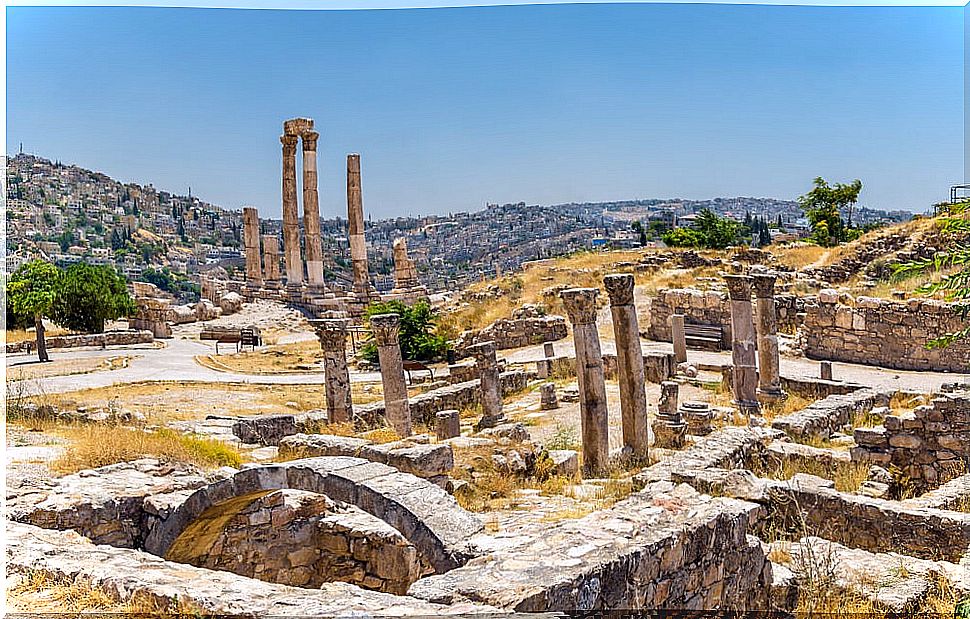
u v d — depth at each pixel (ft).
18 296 102.73
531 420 68.13
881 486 39.17
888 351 87.97
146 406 73.87
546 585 17.53
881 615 22.56
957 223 24.31
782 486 32.24
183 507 29.22
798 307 107.04
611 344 101.35
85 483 33.14
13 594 19.71
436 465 38.52
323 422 65.51
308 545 32.68
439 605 17.21
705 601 21.65
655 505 23.18
